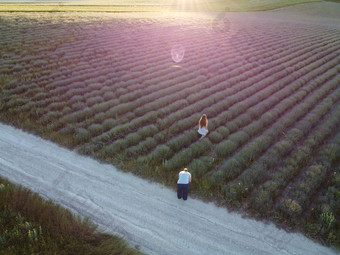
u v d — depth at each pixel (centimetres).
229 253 766
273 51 2778
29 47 2344
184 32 3362
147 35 3072
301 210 879
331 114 1591
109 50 2475
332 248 781
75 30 2967
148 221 855
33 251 701
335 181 1025
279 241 800
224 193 952
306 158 1166
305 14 6191
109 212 880
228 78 2067
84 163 1097
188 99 1672
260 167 1082
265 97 1777
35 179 999
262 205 892
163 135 1277
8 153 1128
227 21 4362
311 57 2598
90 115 1449
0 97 1533
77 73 1961
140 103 1596
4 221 785
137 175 1039
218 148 1198
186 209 903
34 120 1375
